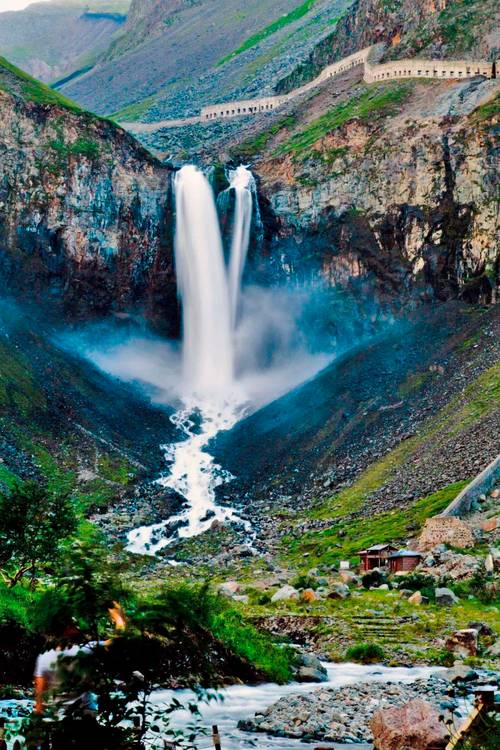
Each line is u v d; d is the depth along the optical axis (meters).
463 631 57.41
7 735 26.52
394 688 42.53
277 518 140.38
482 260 198.12
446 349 179.12
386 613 71.75
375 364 183.88
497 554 90.81
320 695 41.16
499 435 132.75
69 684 21.28
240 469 166.12
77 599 22.30
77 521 62.59
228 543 129.00
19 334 189.00
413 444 148.12
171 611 22.41
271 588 91.56
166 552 126.69
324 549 116.94
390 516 122.44
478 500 111.44
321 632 65.19
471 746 25.20
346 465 153.25
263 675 48.12
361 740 33.47
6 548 58.06
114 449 167.62
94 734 21.09
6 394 167.12
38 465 151.88
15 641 40.47
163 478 163.25
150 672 21.72
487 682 44.41
